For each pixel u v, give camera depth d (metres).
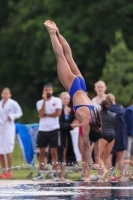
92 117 22.45
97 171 30.09
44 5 83.19
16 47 88.94
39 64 81.25
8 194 22.16
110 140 29.66
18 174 33.38
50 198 20.73
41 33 78.44
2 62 91.44
